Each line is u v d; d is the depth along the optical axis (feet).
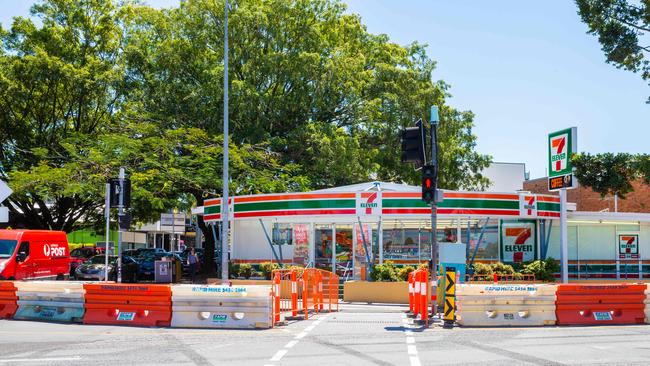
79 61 137.49
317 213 85.56
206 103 122.21
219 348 38.04
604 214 94.22
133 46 125.49
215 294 49.03
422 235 93.71
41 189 113.29
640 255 97.35
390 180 138.72
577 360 33.96
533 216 86.58
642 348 38.47
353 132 133.49
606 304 52.49
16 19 135.64
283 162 128.26
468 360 33.86
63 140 122.42
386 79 132.98
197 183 116.37
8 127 133.80
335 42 139.33
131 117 123.85
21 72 127.65
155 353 36.11
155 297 49.98
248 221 96.94
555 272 87.45
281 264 90.89
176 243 249.75
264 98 121.49
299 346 38.86
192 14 126.31
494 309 50.70
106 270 70.90
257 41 124.47
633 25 91.50
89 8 139.74
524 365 32.35
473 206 83.35
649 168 84.17
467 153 141.90
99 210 144.05
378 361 33.42
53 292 52.80
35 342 40.70
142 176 110.22
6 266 78.89
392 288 74.23
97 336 43.75
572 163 88.12
